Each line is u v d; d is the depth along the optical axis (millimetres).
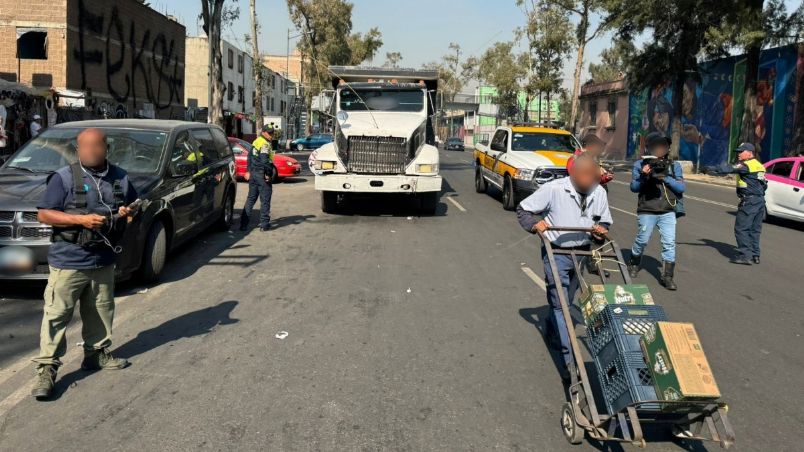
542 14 42844
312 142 48844
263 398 4328
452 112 109688
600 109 49781
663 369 3318
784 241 11578
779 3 24141
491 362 5082
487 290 7293
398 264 8625
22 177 7043
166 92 31781
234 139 19766
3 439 3730
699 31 27438
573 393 3889
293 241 10312
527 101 47469
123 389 4461
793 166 13555
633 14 29078
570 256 4629
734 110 31516
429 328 5895
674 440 3904
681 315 6559
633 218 13641
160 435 3795
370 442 3756
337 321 6059
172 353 5172
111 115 25438
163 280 7633
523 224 4633
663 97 39625
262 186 11203
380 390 4500
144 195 7113
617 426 3695
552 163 13297
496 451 3697
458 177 24188
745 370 5066
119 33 26250
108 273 4645
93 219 4242
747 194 9109
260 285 7410
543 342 5570
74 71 22875
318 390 4477
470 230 11562
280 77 65062
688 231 12172
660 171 7512
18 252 6188
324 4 49031
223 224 11008
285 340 5508
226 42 46188
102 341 4742
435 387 4578
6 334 5617
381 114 13586
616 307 3686
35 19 21953
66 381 4602
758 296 7375
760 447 3822
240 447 3662
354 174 12516
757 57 25781
